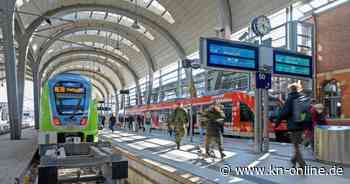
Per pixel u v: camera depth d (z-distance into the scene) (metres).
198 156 11.69
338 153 8.96
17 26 28.16
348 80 15.77
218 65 11.32
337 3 16.56
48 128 11.42
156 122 37.66
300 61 13.38
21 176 7.86
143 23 37.25
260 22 13.28
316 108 11.33
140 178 10.80
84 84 12.08
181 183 7.71
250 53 12.01
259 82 12.14
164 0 32.66
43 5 30.52
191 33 33.88
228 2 26.20
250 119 20.48
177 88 41.84
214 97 24.52
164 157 11.48
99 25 43.69
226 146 14.98
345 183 6.83
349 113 15.65
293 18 21.14
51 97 11.58
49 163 6.99
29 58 41.72
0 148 14.52
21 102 29.61
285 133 17.64
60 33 42.53
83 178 8.14
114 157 7.61
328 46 16.97
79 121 11.79
